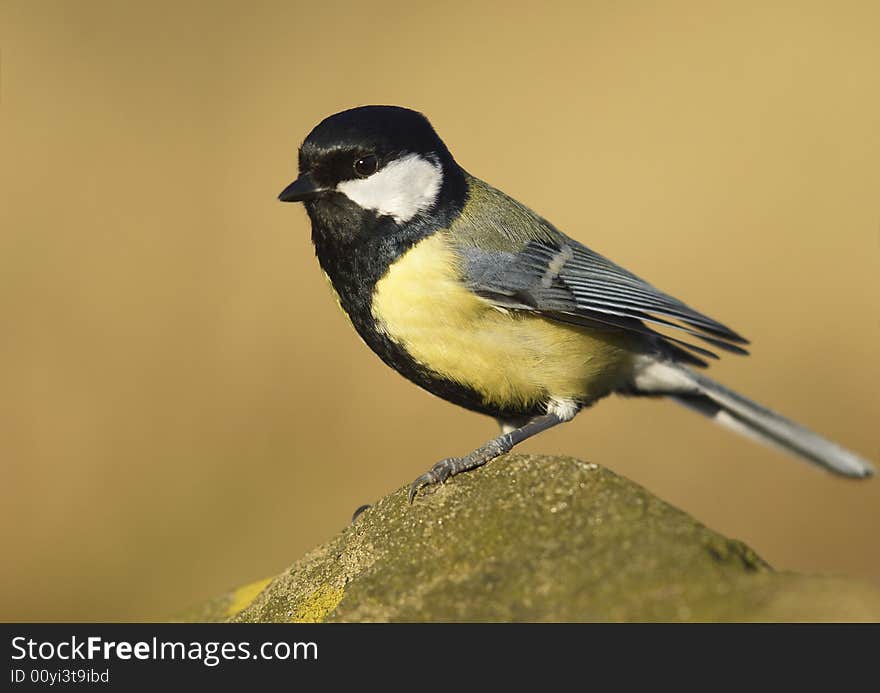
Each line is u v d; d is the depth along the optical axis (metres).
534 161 17.09
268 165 16.53
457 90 18.19
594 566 5.10
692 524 5.28
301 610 6.42
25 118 16.86
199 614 8.36
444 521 6.01
